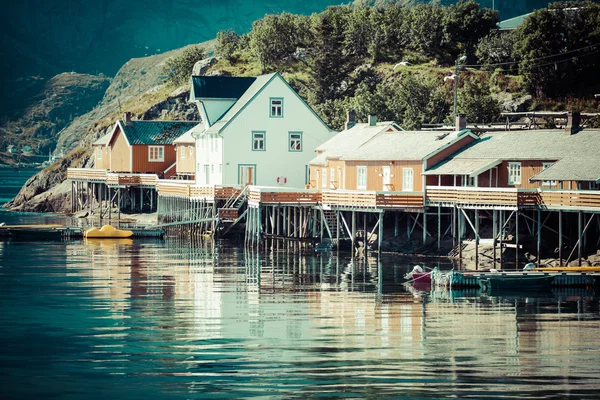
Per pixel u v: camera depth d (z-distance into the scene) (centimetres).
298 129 11375
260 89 11256
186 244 10144
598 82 13788
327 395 4262
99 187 14112
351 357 4872
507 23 17212
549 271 7056
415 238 8831
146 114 18075
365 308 6122
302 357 4866
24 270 7906
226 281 7281
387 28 16400
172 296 6581
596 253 7506
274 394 4275
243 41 19438
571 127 8444
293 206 9519
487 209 8206
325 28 15862
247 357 4859
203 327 5538
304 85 16475
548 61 13788
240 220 10831
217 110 12019
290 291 6788
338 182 10181
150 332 5400
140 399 4206
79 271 7856
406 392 4306
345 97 14738
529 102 13525
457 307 6166
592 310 6069
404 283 7131
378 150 9569
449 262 8075
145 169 13988
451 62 15725
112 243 10300
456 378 4516
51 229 10769
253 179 11288
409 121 12738
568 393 4303
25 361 4772
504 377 4534
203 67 18800
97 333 5372
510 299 6450
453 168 8656
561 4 15212
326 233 9681
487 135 9088
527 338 5284
